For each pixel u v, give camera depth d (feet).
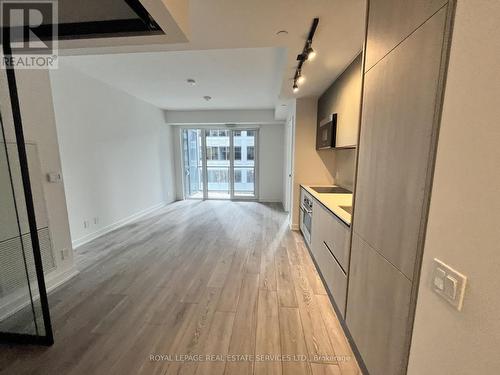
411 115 3.14
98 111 12.69
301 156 12.95
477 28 2.06
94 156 12.50
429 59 2.75
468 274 2.15
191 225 14.98
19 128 4.88
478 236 2.03
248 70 10.94
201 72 11.26
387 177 3.80
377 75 4.18
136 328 6.06
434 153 2.67
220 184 23.68
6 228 6.03
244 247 11.41
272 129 21.38
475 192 2.07
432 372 2.72
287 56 7.27
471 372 2.13
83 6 3.74
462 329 2.23
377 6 4.17
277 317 6.48
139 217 16.76
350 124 7.62
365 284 4.64
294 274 8.80
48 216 7.73
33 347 5.44
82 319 6.38
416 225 3.01
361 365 4.89
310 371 4.89
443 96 2.52
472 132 2.11
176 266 9.45
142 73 11.46
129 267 9.36
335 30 5.78
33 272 6.42
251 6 4.87
